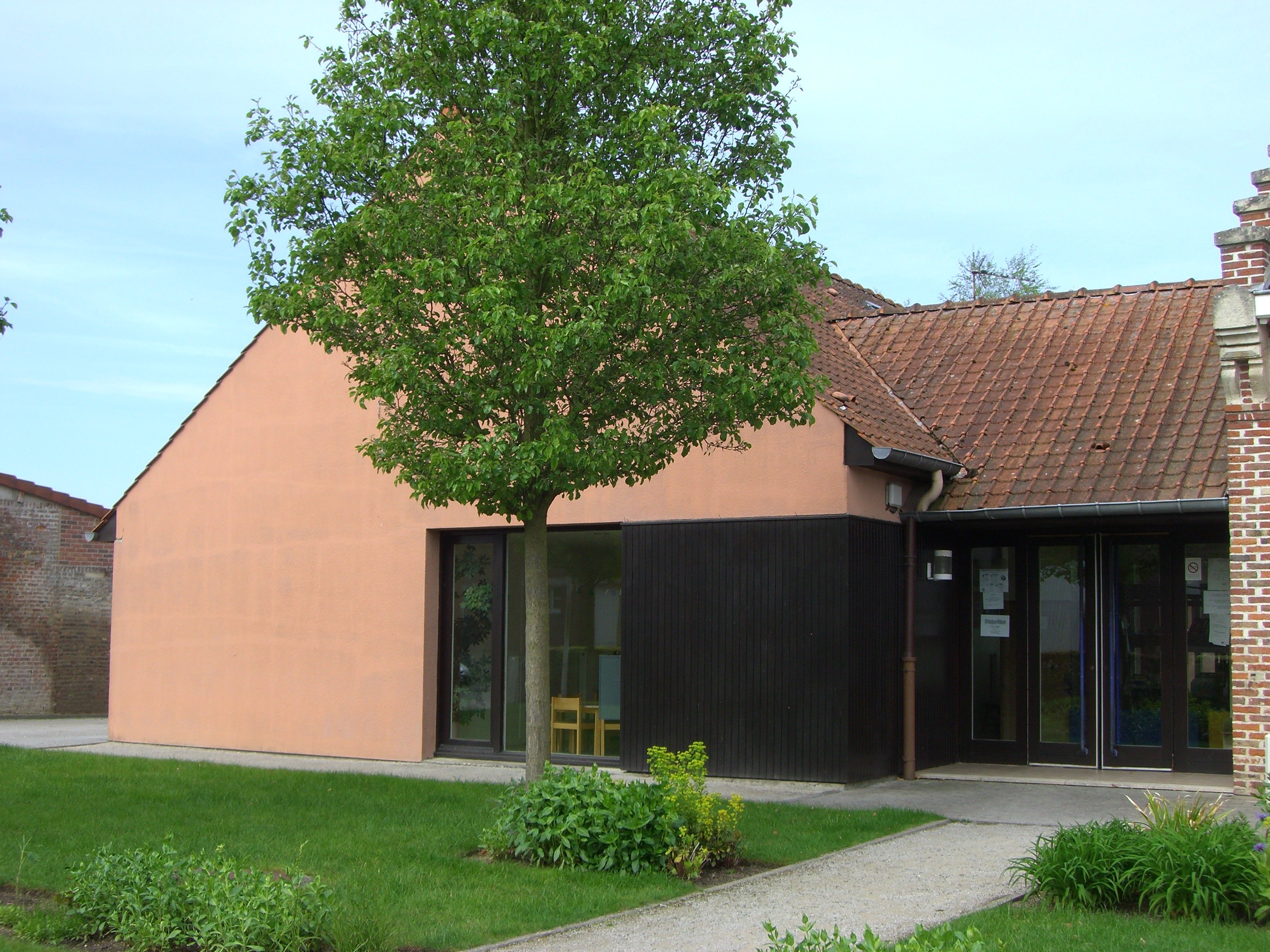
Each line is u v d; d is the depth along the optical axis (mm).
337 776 13438
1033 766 13766
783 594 12828
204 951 6727
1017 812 10766
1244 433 11383
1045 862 7688
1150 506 12031
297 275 10242
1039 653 13898
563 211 9406
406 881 8188
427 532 15422
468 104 10156
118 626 18125
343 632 15938
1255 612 11234
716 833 8758
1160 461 12680
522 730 14836
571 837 8633
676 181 9219
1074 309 16172
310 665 16172
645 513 13828
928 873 8469
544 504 9977
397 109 9836
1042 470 13242
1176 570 13172
